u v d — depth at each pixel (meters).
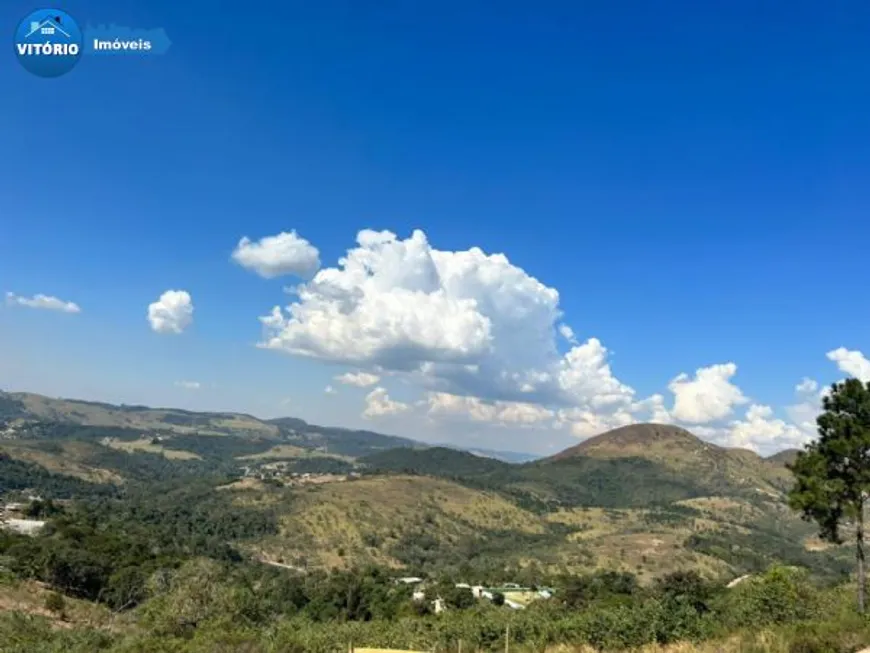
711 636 25.31
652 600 28.84
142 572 93.38
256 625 53.16
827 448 29.75
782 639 22.11
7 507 172.00
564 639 28.20
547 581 153.25
